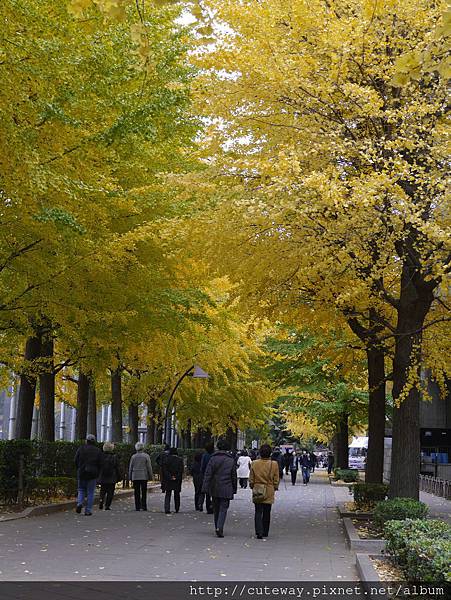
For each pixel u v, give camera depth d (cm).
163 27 1489
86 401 2319
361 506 1755
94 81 1245
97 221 1352
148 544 1159
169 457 1777
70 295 1417
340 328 1738
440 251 1214
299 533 1390
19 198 1110
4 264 1330
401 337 1427
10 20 1014
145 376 2795
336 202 1115
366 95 1198
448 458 3766
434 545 724
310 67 1284
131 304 1571
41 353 1936
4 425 3697
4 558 959
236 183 1385
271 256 1325
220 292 1858
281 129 1345
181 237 1393
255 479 1310
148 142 1480
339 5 1320
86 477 1602
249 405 3900
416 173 1279
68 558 984
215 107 1337
